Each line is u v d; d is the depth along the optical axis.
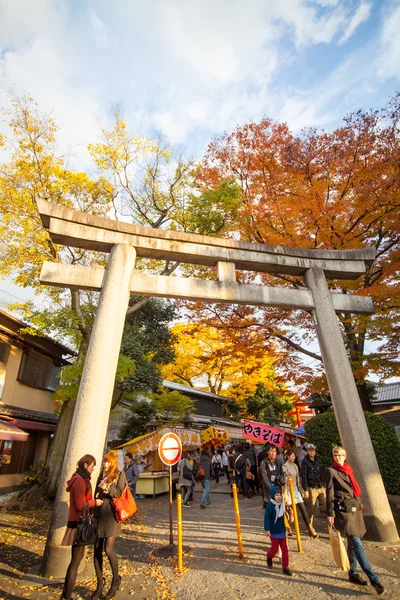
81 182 12.85
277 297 8.42
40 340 16.62
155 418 21.44
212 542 6.92
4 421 12.41
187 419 20.97
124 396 20.84
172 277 7.76
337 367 7.93
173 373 33.53
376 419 9.17
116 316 6.81
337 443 9.13
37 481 13.07
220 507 10.87
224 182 12.20
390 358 11.16
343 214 11.71
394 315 10.83
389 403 22.06
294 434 16.84
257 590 4.65
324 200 11.63
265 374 30.83
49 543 5.40
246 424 13.69
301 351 13.08
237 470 13.02
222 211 13.70
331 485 4.99
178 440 7.17
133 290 7.36
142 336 20.77
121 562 6.02
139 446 14.45
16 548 6.80
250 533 7.43
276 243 11.87
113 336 6.64
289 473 7.30
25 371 15.57
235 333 13.24
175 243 7.92
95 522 4.61
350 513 4.84
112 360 6.50
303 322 12.91
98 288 7.19
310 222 11.39
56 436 13.34
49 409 18.16
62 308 12.92
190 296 7.75
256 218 12.36
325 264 9.07
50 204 7.02
